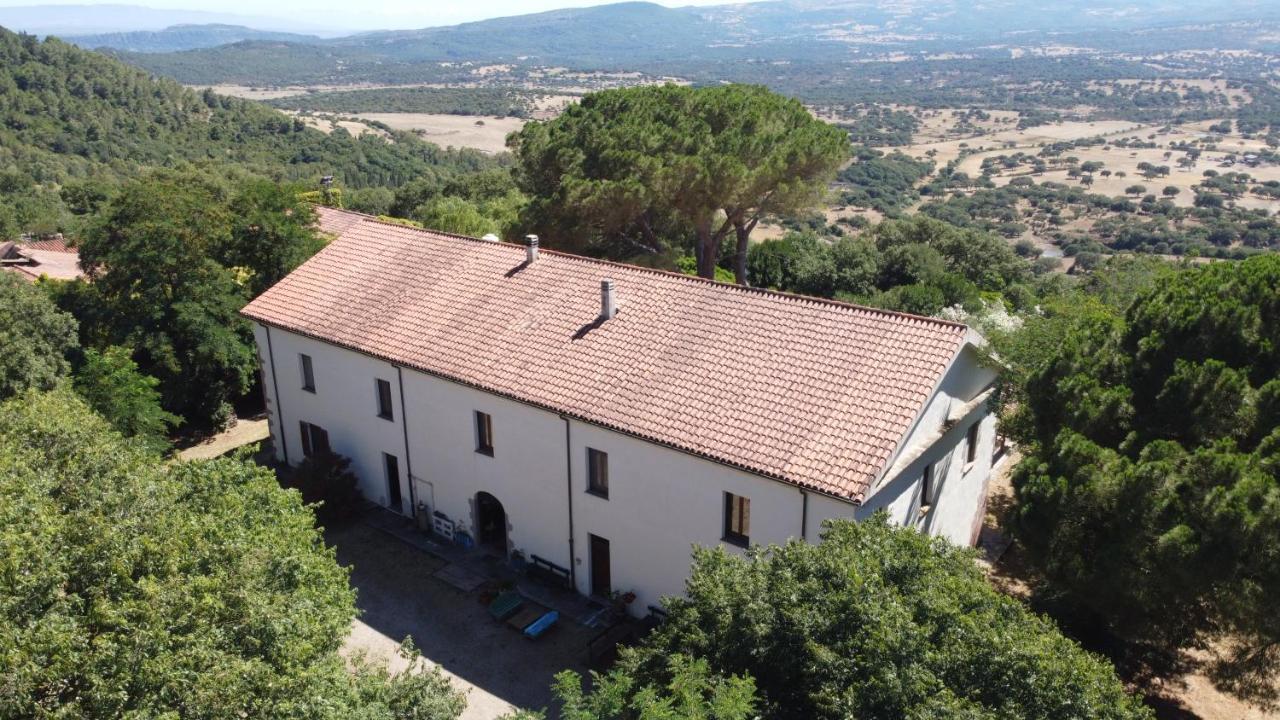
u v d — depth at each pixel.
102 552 12.38
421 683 14.02
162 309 32.12
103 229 32.38
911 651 11.28
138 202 32.25
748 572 13.77
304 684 11.88
